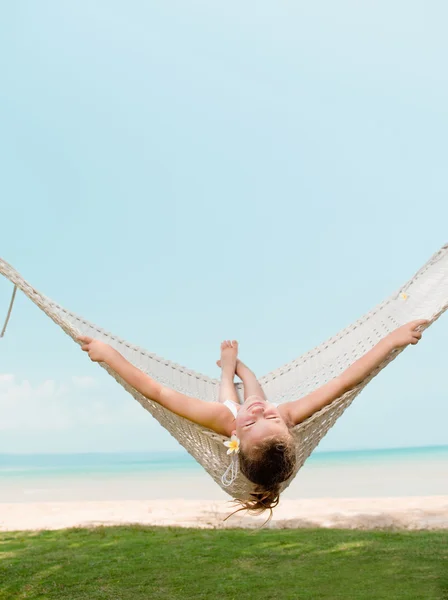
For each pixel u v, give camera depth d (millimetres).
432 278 3473
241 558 6938
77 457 34219
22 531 9461
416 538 7785
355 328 3734
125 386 3156
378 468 26000
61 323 3170
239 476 2854
